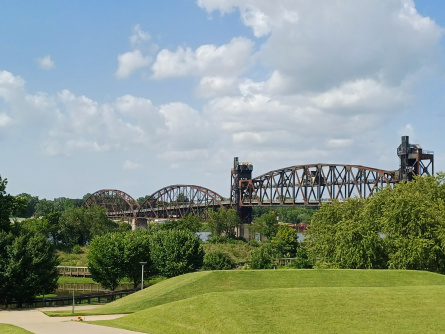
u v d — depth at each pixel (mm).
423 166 172875
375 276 73625
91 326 56938
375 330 47406
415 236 90250
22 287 90438
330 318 50344
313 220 122062
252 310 52312
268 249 164875
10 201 104625
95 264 112250
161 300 69312
